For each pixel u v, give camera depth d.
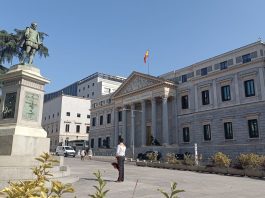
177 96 54.47
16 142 13.31
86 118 101.25
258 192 13.06
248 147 40.41
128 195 10.35
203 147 47.22
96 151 71.81
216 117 46.00
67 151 62.12
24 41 16.31
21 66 15.39
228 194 12.02
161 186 13.50
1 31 30.50
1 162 12.15
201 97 49.25
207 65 49.19
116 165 14.91
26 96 14.77
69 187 3.07
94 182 13.72
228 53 45.56
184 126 51.88
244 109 41.88
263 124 39.00
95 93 111.81
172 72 56.34
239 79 43.22
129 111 67.06
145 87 57.94
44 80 15.57
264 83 39.66
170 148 50.41
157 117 58.47
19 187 2.87
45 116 107.44
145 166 35.62
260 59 40.16
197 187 14.13
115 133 68.06
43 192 2.90
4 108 14.88
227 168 25.86
